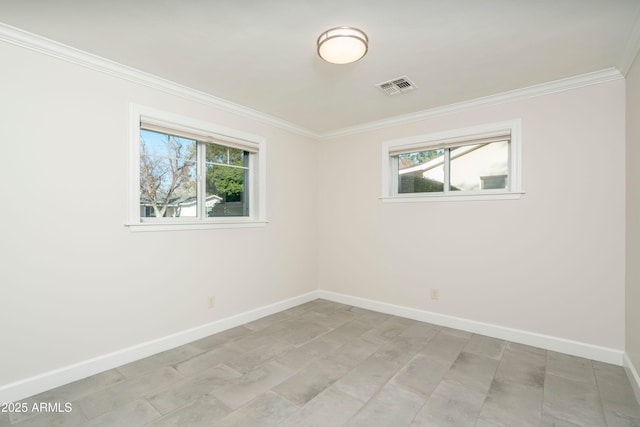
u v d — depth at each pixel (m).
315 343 2.83
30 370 2.02
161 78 2.60
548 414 1.83
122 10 1.73
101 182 2.34
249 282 3.43
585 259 2.57
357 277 3.98
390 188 3.75
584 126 2.57
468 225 3.15
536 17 1.78
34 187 2.05
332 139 4.23
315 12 1.74
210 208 3.19
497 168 3.08
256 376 2.25
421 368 2.37
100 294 2.33
